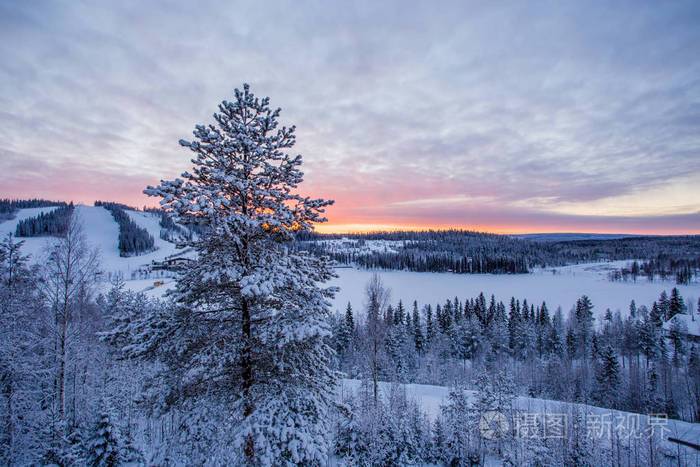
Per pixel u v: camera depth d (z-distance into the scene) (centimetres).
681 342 6247
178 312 782
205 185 799
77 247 1711
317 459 700
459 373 5206
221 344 812
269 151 848
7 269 1720
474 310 8456
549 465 2042
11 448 1389
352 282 15688
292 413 736
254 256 834
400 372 5047
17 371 1454
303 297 850
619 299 12900
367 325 3350
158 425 2009
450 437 2480
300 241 937
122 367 2138
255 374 841
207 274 727
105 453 1675
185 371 769
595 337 6406
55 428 1505
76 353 1820
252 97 852
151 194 719
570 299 12988
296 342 793
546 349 6888
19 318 1633
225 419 751
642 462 2034
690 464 2020
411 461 2217
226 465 677
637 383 4297
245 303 832
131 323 779
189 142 780
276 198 832
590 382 4766
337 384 927
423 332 7275
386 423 2245
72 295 1720
